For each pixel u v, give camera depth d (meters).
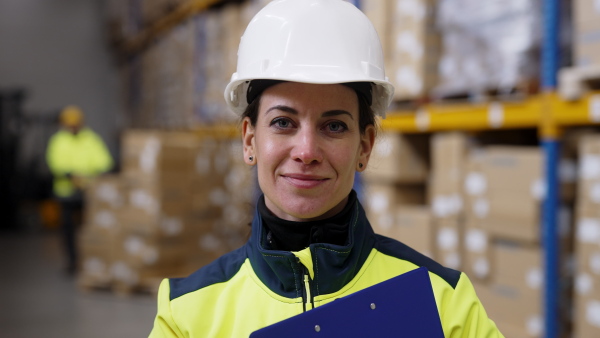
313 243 0.83
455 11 2.61
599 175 2.08
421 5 2.76
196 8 5.45
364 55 0.85
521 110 2.38
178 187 4.41
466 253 2.70
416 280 0.78
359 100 0.87
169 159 4.34
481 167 2.60
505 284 2.52
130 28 7.79
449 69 2.70
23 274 5.43
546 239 2.28
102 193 4.56
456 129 2.81
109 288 4.72
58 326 3.74
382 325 0.75
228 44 4.85
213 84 5.18
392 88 0.90
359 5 3.17
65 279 5.16
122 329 3.67
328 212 0.86
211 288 0.88
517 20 2.33
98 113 10.11
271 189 0.83
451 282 0.86
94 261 4.62
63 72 9.89
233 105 0.98
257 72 0.84
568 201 2.33
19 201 8.80
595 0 2.03
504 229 2.48
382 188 3.13
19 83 9.61
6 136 8.70
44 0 9.76
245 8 4.56
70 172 5.36
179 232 4.44
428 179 3.11
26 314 4.03
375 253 0.89
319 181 0.81
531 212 2.34
